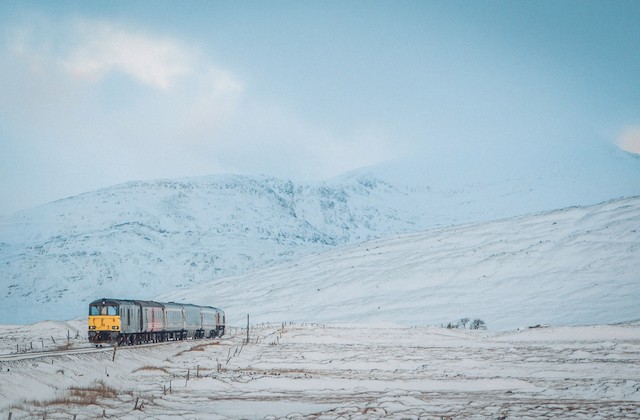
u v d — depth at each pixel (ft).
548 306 389.19
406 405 105.09
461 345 243.40
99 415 92.43
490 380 138.31
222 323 285.23
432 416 93.76
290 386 135.13
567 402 110.01
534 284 435.94
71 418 88.33
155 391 122.42
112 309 170.19
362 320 412.98
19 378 102.22
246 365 174.50
